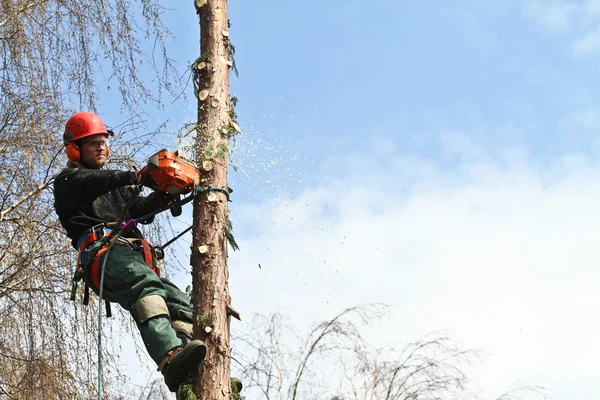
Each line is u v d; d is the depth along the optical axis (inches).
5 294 245.9
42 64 261.3
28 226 246.8
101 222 182.4
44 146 254.2
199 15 186.9
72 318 249.4
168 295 183.6
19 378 242.4
